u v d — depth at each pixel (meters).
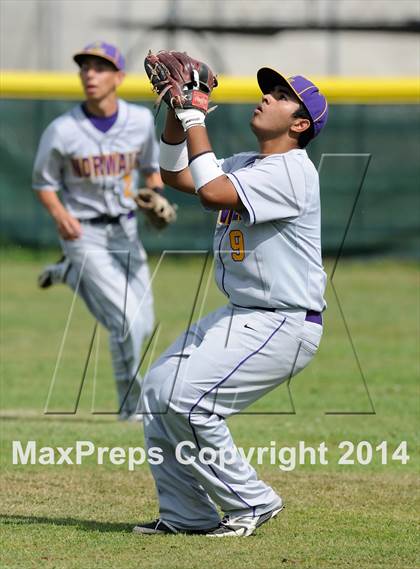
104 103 24.69
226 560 14.43
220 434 15.26
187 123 15.09
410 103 47.22
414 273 49.47
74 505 17.56
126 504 17.64
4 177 51.88
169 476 15.67
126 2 74.62
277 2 73.75
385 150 50.72
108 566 14.16
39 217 52.28
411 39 74.75
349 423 23.84
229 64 74.62
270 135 15.62
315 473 19.78
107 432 22.88
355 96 43.78
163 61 15.13
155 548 15.02
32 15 75.31
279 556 14.66
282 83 15.55
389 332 36.44
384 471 19.92
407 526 16.38
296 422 23.98
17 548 15.05
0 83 43.78
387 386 27.97
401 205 50.88
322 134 50.72
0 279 48.06
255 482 15.57
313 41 74.69
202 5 73.31
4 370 29.98
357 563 14.38
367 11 74.38
